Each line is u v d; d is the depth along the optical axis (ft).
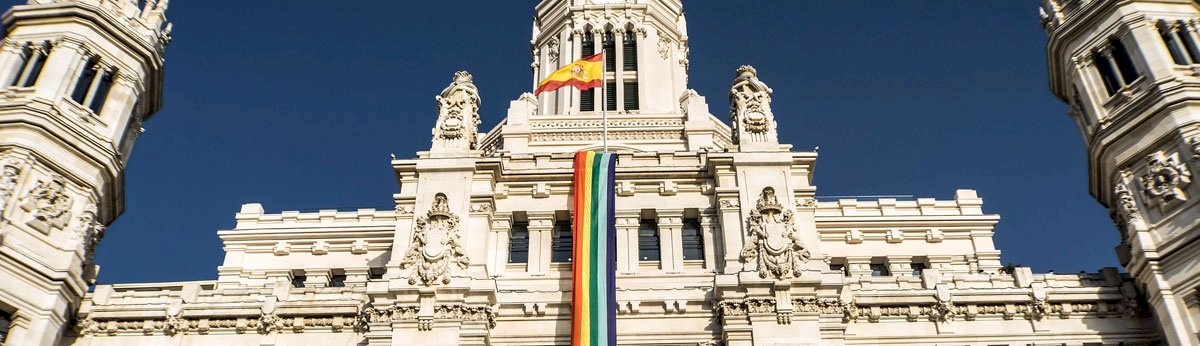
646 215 150.41
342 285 188.96
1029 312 138.10
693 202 149.59
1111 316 137.90
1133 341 135.64
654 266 143.74
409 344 127.75
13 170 134.41
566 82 184.65
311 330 139.54
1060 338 136.15
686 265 143.23
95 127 148.97
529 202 150.10
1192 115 136.87
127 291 153.17
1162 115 139.33
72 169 142.31
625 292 135.33
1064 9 163.32
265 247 192.03
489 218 145.18
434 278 132.57
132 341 139.23
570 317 134.00
